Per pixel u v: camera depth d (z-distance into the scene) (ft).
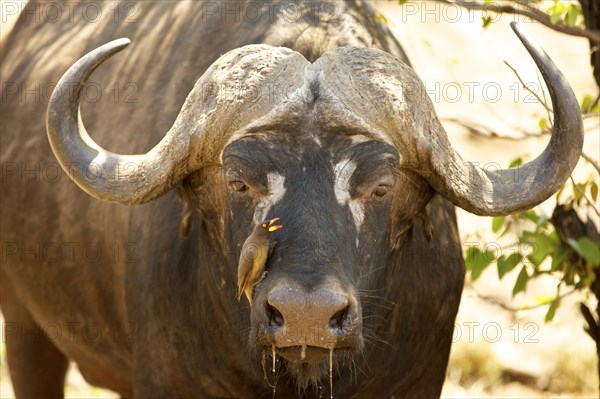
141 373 50.70
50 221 58.59
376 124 41.16
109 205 54.03
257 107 41.09
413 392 50.70
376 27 51.55
